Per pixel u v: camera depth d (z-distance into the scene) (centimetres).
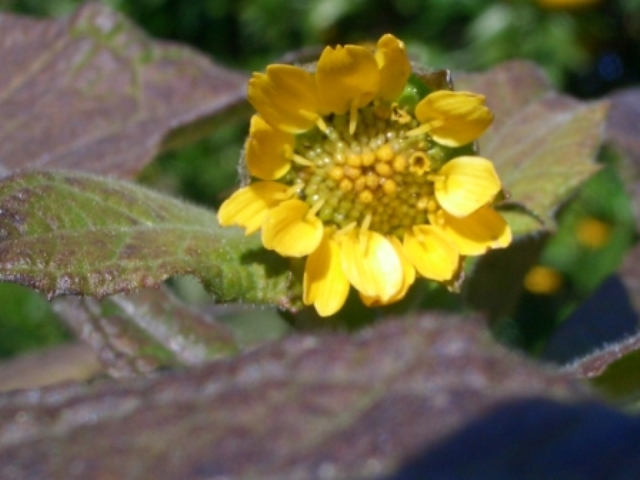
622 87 61
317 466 10
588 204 47
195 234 16
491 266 19
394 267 16
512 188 19
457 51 57
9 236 15
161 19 60
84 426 11
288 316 16
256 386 11
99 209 15
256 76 15
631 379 15
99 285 15
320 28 58
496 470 9
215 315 29
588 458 9
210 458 10
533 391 10
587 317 20
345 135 16
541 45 55
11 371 25
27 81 22
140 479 10
